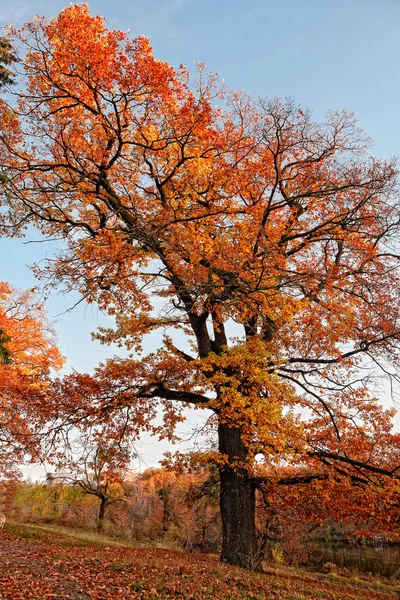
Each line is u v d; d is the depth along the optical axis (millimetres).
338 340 14883
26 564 9625
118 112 12750
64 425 13469
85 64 12234
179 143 13469
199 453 12352
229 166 14492
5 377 19781
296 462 12586
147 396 14023
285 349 15070
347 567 27031
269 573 12719
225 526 12898
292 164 15227
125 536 30906
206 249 12758
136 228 12805
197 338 14805
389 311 14727
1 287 26469
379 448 14109
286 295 12742
